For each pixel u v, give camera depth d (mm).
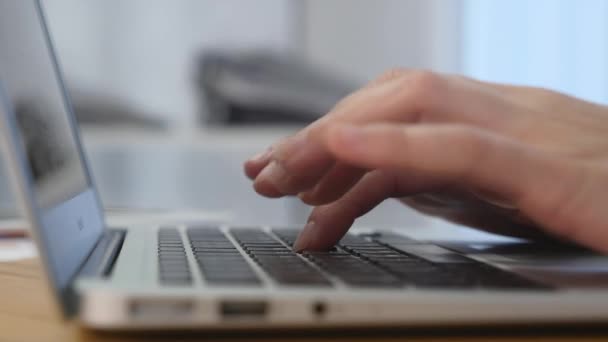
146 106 1764
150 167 1632
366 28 1965
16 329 330
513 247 546
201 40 1833
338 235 505
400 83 468
